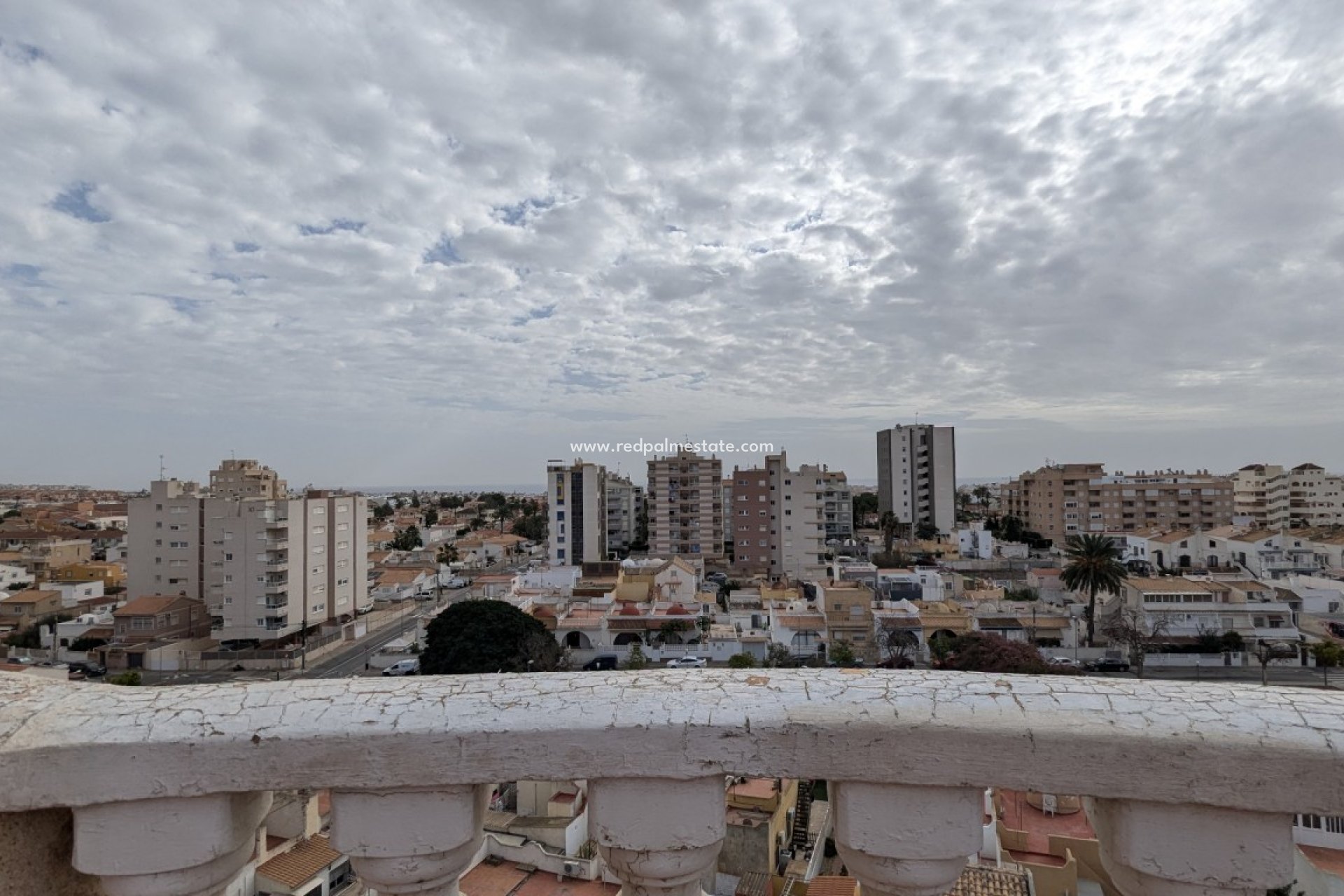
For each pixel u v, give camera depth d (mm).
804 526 61938
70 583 53250
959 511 111312
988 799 9945
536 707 2023
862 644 38500
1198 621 38500
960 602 43781
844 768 1953
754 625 43250
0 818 2010
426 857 2006
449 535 99188
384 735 1963
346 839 2008
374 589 60875
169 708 2055
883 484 92312
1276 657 36812
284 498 47312
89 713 2041
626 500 81562
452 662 34750
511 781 1986
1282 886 1835
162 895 1978
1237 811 1855
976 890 8289
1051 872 10102
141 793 1945
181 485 52844
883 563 62594
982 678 2131
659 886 2014
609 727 1973
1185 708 1933
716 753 1966
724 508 80750
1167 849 1884
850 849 2008
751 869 10461
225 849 2010
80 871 1976
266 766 1967
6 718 2016
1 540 70188
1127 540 67188
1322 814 1792
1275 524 78625
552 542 67500
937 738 1927
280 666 41469
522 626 36156
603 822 2014
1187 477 85250
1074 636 39688
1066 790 1882
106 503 108000
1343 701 1948
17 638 44781
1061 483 83938
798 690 2076
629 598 46594
